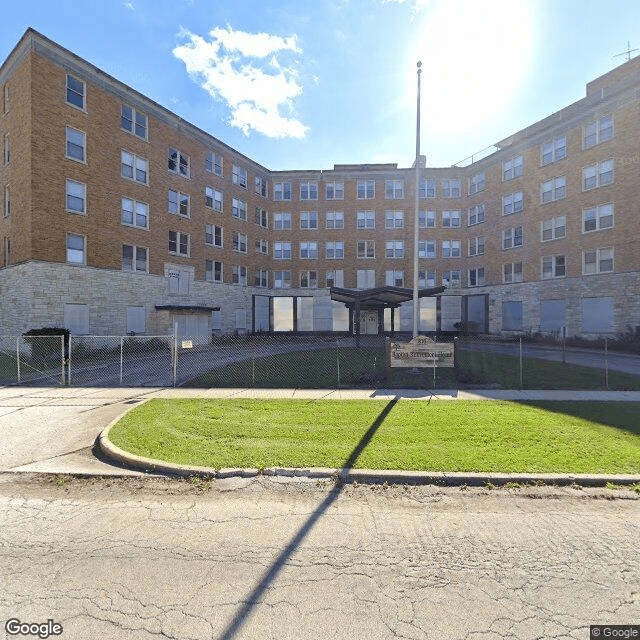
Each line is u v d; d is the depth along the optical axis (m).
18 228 19.78
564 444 6.11
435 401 9.21
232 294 32.41
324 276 37.19
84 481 5.16
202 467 5.34
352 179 37.41
